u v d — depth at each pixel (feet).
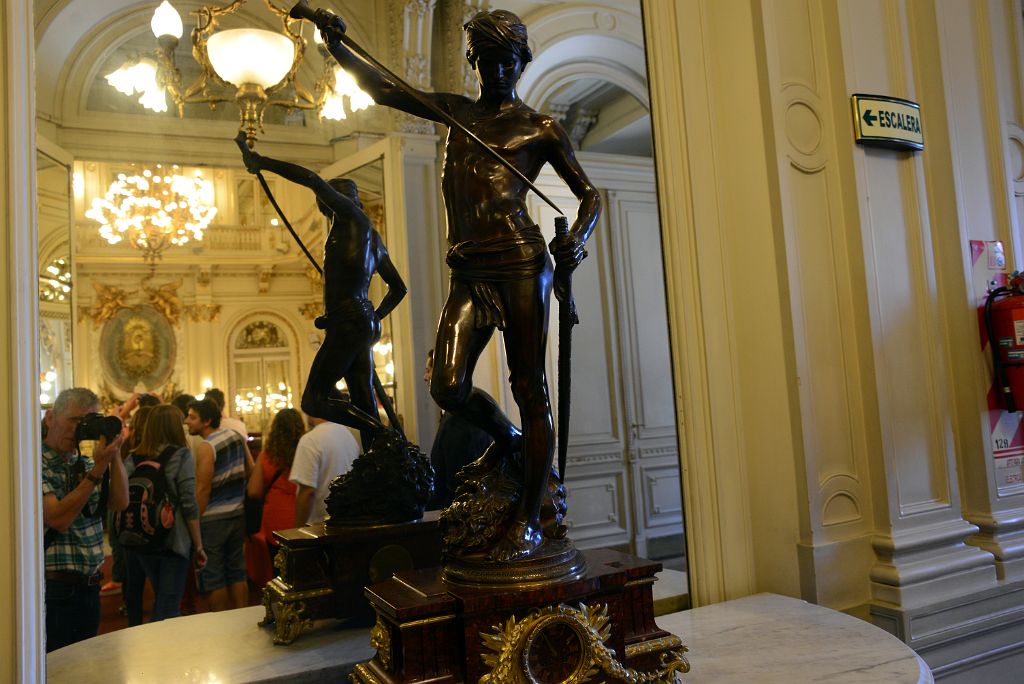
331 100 8.36
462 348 4.87
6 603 4.77
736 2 7.96
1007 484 8.53
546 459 4.83
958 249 8.51
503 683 4.31
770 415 7.68
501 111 5.14
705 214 7.86
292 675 5.62
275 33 7.68
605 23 10.80
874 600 7.57
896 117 8.10
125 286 23.21
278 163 7.19
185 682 5.52
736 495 7.75
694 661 5.77
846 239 7.95
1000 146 9.14
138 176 19.48
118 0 7.91
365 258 6.90
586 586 4.68
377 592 4.70
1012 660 8.05
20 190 5.00
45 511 6.50
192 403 8.82
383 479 6.46
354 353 6.77
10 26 5.01
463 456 7.52
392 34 9.21
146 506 7.79
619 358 12.15
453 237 5.03
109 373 22.84
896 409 7.82
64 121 8.42
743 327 7.92
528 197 11.44
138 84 8.44
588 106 12.90
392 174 9.01
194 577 8.15
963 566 7.83
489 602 4.40
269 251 21.94
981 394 8.47
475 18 5.10
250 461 8.93
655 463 12.23
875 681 5.20
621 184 12.54
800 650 5.88
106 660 6.00
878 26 8.39
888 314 7.92
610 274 12.25
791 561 7.48
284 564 6.28
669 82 7.84
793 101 7.78
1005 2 9.83
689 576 7.68
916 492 7.82
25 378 4.94
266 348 18.24
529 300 4.84
